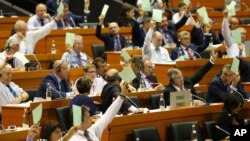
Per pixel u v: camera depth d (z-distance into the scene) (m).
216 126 26.16
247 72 34.03
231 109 26.11
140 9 40.75
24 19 42.91
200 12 39.38
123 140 25.36
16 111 25.56
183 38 36.72
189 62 34.69
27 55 34.69
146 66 31.61
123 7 43.81
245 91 32.50
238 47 37.78
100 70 30.31
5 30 41.62
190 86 30.06
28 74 31.61
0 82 27.42
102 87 29.81
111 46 39.59
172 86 28.36
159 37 35.94
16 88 28.12
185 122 26.48
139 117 25.73
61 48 40.12
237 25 40.34
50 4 45.25
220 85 29.39
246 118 29.00
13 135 22.52
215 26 47.22
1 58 30.00
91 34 41.41
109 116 23.08
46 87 28.53
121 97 23.38
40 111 20.58
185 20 42.53
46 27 35.75
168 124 26.69
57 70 29.09
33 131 20.17
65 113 25.92
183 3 43.81
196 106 27.55
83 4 49.78
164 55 36.25
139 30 40.12
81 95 25.61
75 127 20.81
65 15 41.69
